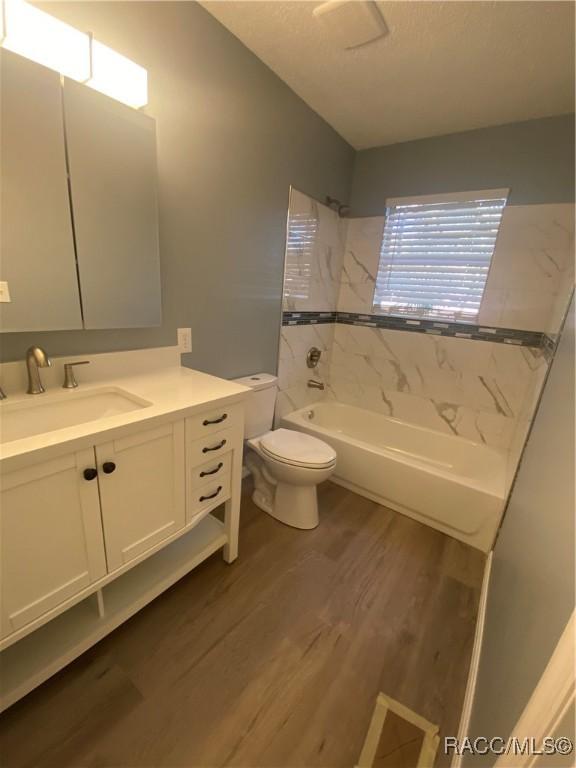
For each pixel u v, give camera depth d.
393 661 1.20
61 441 0.83
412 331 2.51
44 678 0.98
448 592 1.51
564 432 0.85
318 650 1.22
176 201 1.46
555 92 1.69
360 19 1.34
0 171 0.96
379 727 1.02
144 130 1.24
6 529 0.79
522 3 1.22
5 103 0.93
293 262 2.22
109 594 1.21
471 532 1.79
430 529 1.91
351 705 1.07
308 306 2.49
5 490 0.76
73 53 1.02
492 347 2.22
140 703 1.02
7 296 1.03
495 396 2.26
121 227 1.25
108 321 1.28
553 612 0.58
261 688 1.09
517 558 1.03
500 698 0.74
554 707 0.44
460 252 2.25
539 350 2.07
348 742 0.98
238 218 1.77
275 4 1.33
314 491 1.85
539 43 1.39
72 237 1.13
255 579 1.50
